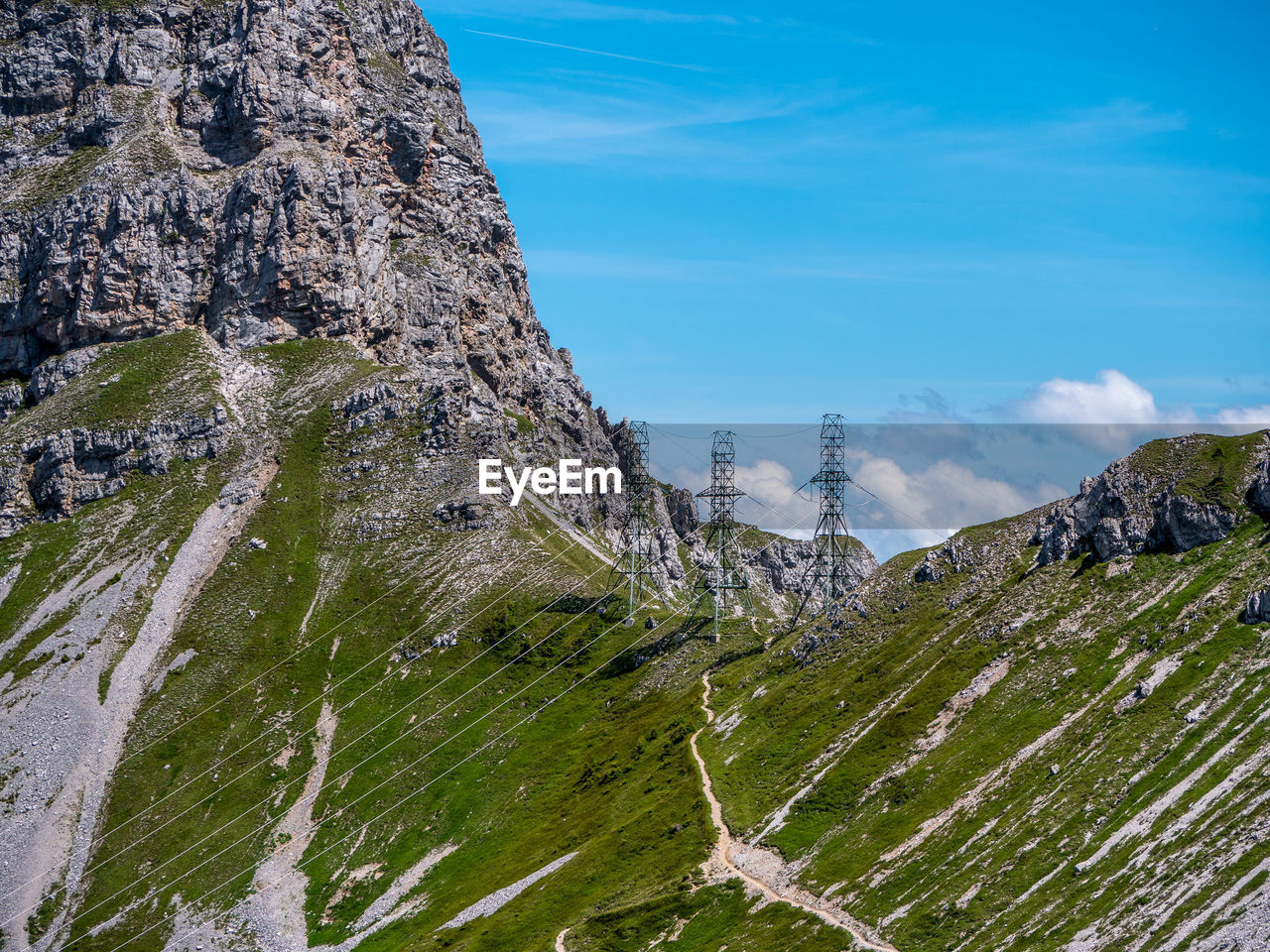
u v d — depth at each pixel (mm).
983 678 151250
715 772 166500
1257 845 102688
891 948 115750
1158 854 108688
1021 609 159250
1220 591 139500
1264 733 115625
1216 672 127750
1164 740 122812
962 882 119188
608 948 135125
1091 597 153125
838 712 165250
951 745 143125
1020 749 134500
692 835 151875
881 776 144375
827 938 120562
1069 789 123438
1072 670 142625
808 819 144250
